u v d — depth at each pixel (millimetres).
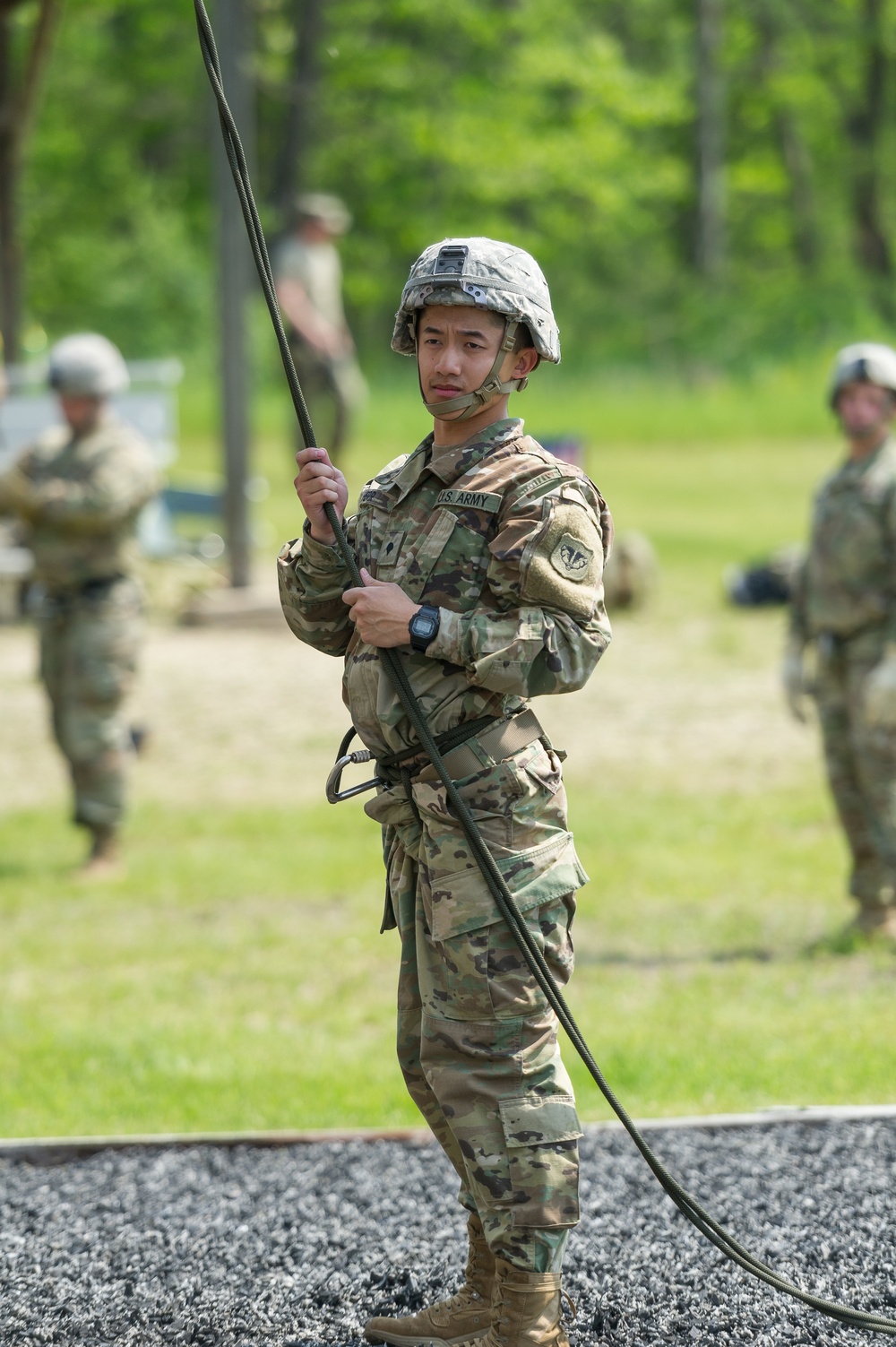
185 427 97250
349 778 34875
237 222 50938
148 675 43719
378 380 111688
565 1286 13461
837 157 162750
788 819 30500
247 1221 15055
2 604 49406
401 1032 11781
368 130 119875
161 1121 17750
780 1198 15148
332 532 11469
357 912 25891
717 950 23250
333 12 114688
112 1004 21875
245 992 22281
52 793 34031
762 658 45406
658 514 69312
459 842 10969
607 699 41250
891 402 22500
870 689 22031
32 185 127750
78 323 132750
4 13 51906
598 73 122000
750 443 93312
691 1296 13281
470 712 10977
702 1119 16969
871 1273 13680
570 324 151625
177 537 60219
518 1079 11078
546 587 10656
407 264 143875
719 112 156375
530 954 10820
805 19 155500
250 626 49406
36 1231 14984
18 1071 19297
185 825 31375
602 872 27297
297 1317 13188
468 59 120438
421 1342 12453
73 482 26984
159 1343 12836
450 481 11094
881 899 23438
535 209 144250
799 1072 18312
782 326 138250
